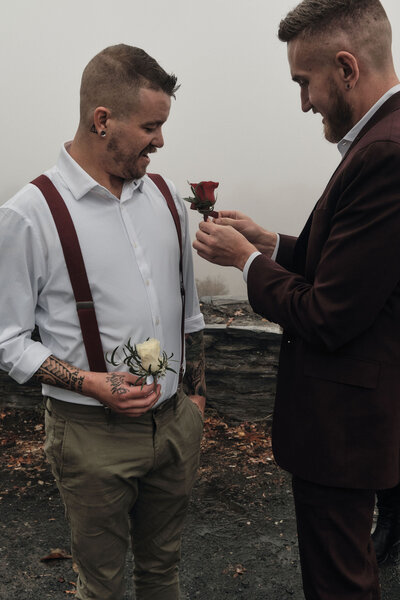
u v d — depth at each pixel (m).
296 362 1.62
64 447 1.49
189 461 1.69
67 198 1.41
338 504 1.60
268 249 2.08
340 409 1.53
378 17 1.45
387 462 1.53
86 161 1.44
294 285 1.57
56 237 1.38
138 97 1.33
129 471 1.50
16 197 1.38
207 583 2.33
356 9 1.44
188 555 2.52
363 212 1.37
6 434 3.80
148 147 1.41
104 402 1.40
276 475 3.26
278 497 3.02
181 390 1.73
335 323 1.44
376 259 1.37
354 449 1.53
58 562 2.47
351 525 1.62
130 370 1.39
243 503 2.96
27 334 1.45
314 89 1.56
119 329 1.46
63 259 1.39
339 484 1.55
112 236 1.44
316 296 1.46
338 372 1.52
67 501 1.54
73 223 1.39
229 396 3.99
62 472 1.51
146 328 1.50
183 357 1.73
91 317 1.42
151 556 1.75
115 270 1.44
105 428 1.48
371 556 1.71
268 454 3.52
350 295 1.40
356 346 1.50
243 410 3.98
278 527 2.75
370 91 1.49
